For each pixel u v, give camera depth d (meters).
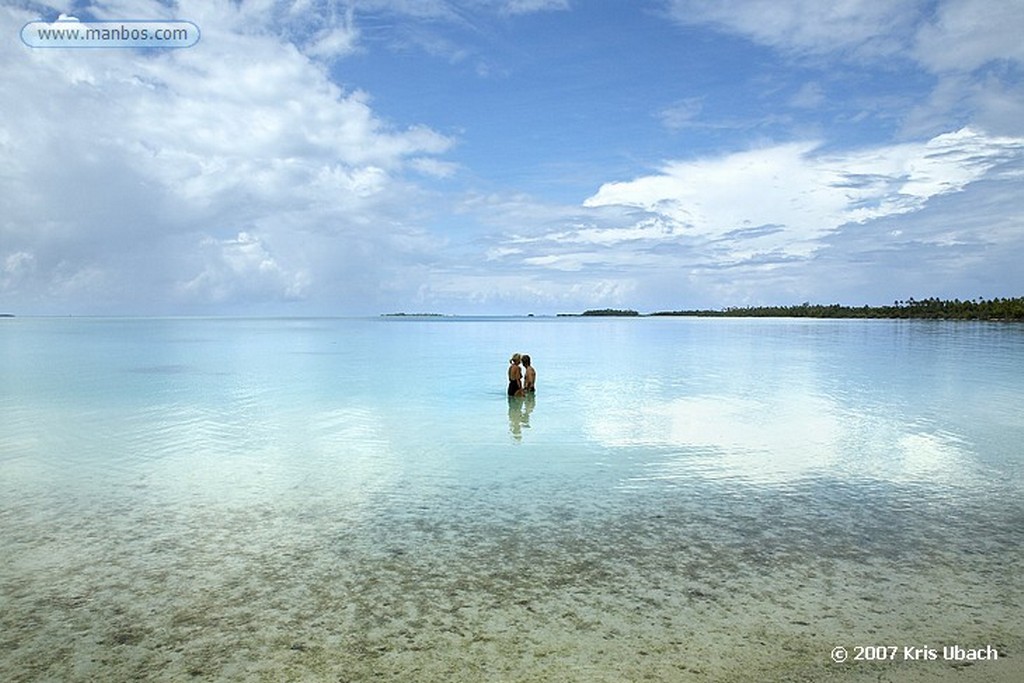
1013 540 8.08
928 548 7.81
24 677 5.13
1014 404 20.09
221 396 22.38
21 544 8.04
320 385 25.56
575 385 25.62
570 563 7.38
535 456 12.98
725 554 7.64
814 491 10.39
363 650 5.50
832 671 5.13
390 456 13.02
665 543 8.01
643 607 6.25
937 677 5.02
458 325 150.62
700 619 6.00
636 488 10.59
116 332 95.12
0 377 29.09
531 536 8.29
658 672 5.12
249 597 6.53
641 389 24.17
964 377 28.06
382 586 6.78
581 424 16.69
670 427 16.27
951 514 9.16
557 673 5.12
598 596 6.50
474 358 40.94
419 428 16.19
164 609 6.28
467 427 16.28
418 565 7.34
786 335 77.19
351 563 7.41
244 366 34.91
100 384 26.11
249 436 15.15
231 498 10.04
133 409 19.44
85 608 6.32
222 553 7.71
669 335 80.50
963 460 12.59
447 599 6.46
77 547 7.94
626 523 8.81
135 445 14.16
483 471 11.77
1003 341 57.81
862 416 17.88
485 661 5.31
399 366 34.84
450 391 23.66
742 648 5.48
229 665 5.29
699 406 19.81
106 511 9.40
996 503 9.70
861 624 5.90
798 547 7.85
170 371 32.00
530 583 6.83
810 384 25.58
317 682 5.04
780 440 14.59
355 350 49.97
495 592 6.61
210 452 13.41
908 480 11.09
